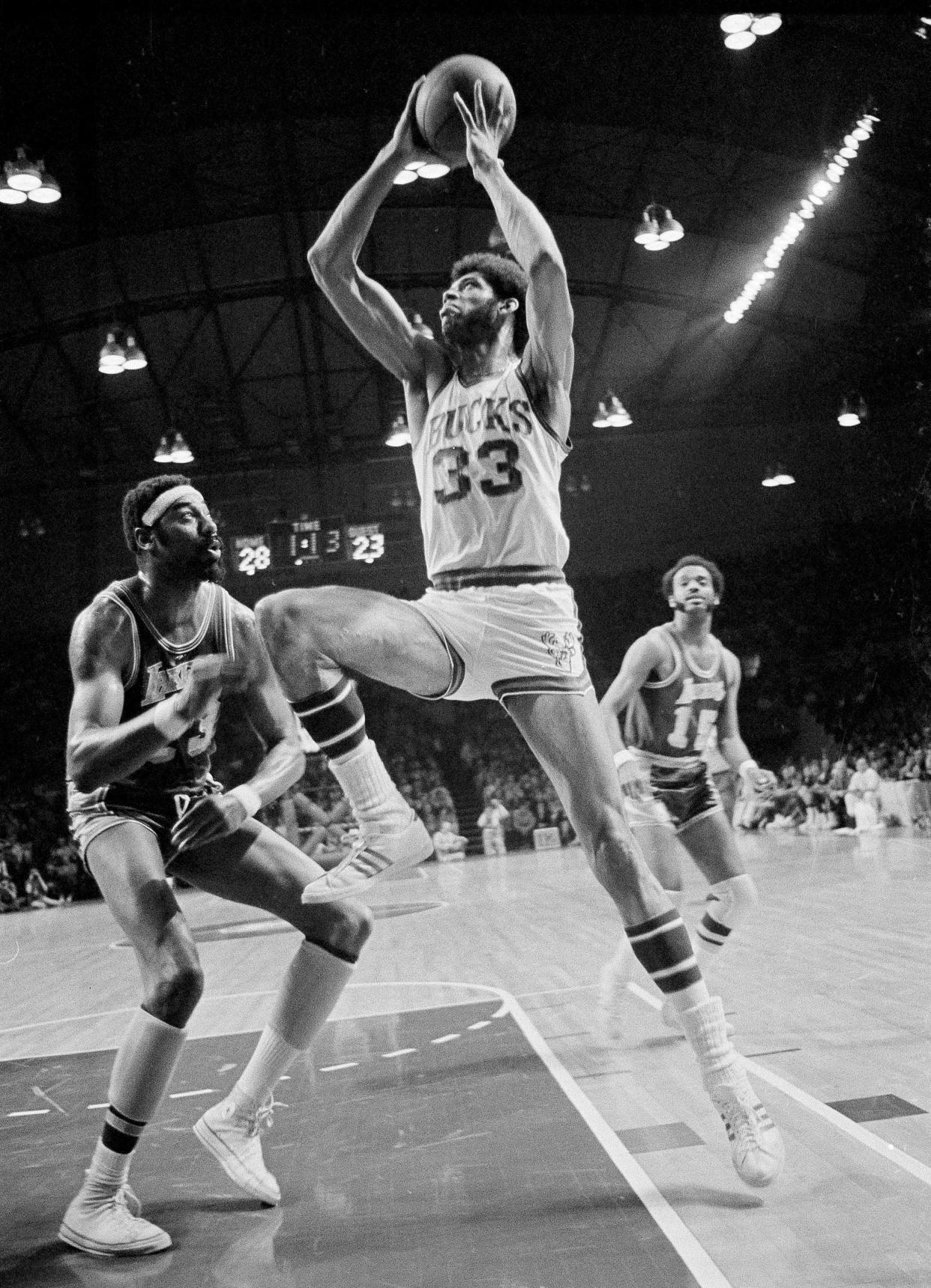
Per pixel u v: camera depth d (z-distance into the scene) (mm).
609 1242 2301
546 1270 2180
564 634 2650
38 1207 2934
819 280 18891
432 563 2750
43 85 14523
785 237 17250
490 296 2744
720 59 14703
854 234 17281
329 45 14633
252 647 3041
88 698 2771
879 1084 3318
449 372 2838
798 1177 2613
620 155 17422
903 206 16078
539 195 18469
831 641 21016
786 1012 4508
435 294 20969
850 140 15086
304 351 22031
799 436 22594
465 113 2658
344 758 2461
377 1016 5414
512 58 15234
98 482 23141
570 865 15961
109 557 23156
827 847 14211
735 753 4656
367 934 2945
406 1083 3945
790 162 16656
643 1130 3117
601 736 2652
